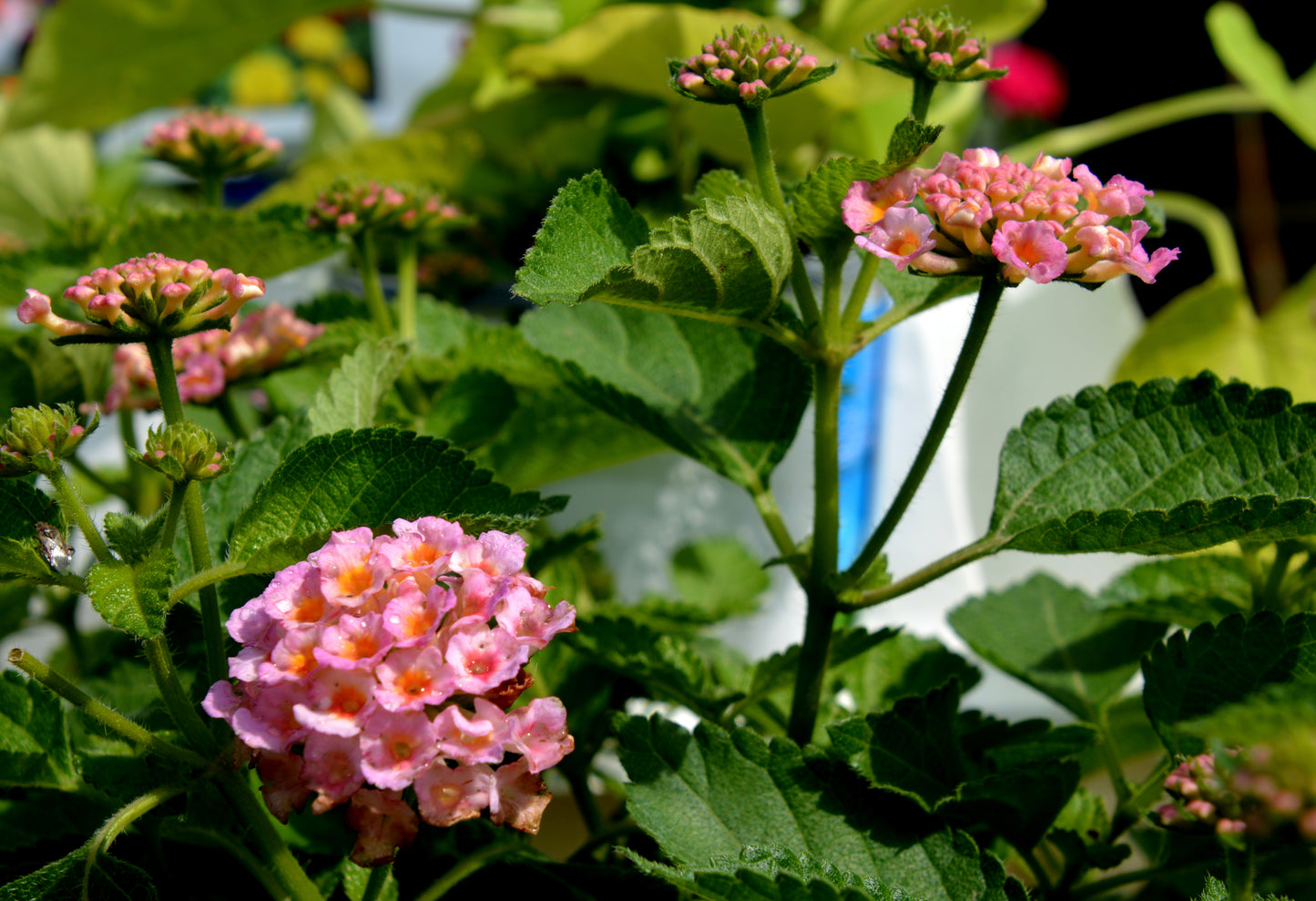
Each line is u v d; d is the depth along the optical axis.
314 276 0.75
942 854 0.47
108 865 0.45
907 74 0.48
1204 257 1.51
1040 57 1.40
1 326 0.55
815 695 0.49
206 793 0.48
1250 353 0.64
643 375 0.53
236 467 0.50
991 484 0.72
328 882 0.49
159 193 1.04
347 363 0.50
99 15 0.74
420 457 0.47
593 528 0.52
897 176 0.47
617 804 0.56
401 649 0.44
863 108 0.73
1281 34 1.55
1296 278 1.53
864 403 0.64
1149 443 0.49
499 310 0.74
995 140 1.41
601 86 0.71
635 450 0.57
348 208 0.54
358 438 0.47
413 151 0.74
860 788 0.47
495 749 0.44
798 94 0.60
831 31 0.68
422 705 0.44
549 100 0.73
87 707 0.45
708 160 0.76
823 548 0.49
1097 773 0.54
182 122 0.57
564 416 0.56
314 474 0.47
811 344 0.48
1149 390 0.49
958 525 0.69
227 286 0.46
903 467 0.69
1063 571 0.68
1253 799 0.44
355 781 0.44
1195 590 0.52
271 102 1.61
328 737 0.44
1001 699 0.65
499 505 0.47
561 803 0.57
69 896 0.45
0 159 0.85
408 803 0.45
